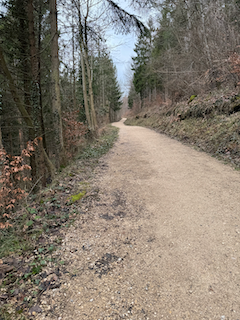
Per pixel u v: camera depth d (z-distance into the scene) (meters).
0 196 3.79
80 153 10.25
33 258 3.03
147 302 2.42
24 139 12.96
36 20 9.87
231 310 2.26
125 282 2.71
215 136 8.34
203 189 5.10
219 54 10.42
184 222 3.90
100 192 5.38
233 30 10.16
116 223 4.03
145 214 4.30
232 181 5.32
